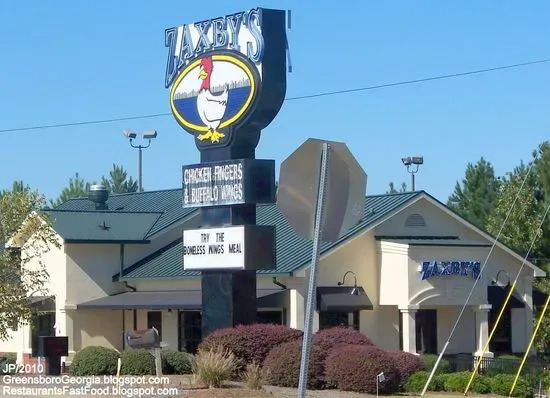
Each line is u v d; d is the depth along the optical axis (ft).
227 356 79.20
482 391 89.51
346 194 34.14
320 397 72.33
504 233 164.66
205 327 92.63
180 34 95.71
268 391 72.23
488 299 130.52
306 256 117.91
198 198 94.02
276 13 89.81
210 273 92.73
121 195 171.22
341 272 121.19
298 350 77.97
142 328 135.23
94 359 85.66
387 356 78.23
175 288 131.54
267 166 91.15
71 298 135.44
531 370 101.81
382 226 125.80
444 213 131.13
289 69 90.84
